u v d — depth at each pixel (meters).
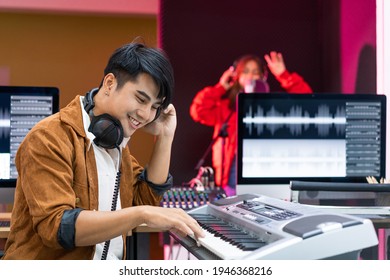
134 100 1.34
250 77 4.45
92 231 1.19
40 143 1.28
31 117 2.29
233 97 4.43
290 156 2.36
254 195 1.68
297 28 4.50
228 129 4.38
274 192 2.34
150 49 1.36
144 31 4.36
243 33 4.45
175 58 4.39
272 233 1.18
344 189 2.01
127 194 1.54
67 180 1.28
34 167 1.26
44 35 4.25
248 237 1.27
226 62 4.44
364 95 2.38
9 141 2.27
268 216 1.34
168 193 2.45
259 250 1.08
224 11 4.43
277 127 2.35
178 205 2.32
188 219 1.20
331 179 2.37
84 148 1.39
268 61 4.48
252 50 4.46
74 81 4.29
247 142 2.34
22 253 1.33
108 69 1.38
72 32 4.28
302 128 2.36
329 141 2.37
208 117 4.41
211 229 1.40
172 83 1.35
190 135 4.40
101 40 4.32
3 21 4.20
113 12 4.32
